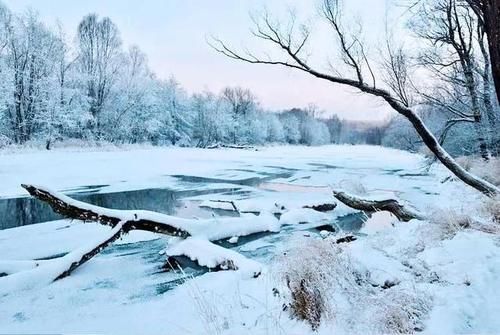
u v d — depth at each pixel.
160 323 4.03
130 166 24.23
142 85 46.25
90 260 6.47
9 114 34.09
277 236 8.49
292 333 3.29
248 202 11.94
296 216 10.03
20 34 33.75
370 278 3.90
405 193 14.34
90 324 4.11
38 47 34.88
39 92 34.53
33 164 22.92
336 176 20.69
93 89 41.22
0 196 13.42
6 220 10.05
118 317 4.28
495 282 3.46
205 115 61.91
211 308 4.15
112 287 5.27
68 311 4.48
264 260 6.69
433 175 20.59
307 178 19.83
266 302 4.07
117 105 43.19
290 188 16.33
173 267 6.20
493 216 5.75
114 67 42.41
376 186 16.42
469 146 16.94
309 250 3.85
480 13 4.90
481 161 13.37
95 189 15.34
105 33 41.31
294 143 86.25
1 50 32.69
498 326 2.80
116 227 6.40
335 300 3.38
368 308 3.21
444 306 3.18
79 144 37.09
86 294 5.00
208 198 13.69
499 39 3.38
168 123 55.31
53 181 16.98
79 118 36.62
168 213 11.16
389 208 8.52
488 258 3.98
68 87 37.81
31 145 33.12
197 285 4.76
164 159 31.25
